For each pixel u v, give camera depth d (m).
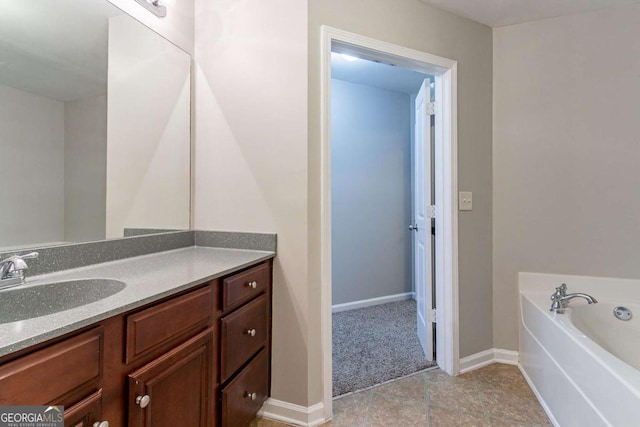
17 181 1.10
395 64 1.90
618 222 1.97
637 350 1.73
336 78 3.21
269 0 1.61
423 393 1.80
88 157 1.32
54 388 0.66
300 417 1.54
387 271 3.54
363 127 3.40
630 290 1.95
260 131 1.62
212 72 1.71
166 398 0.95
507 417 1.59
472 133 2.07
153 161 1.58
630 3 1.92
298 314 1.56
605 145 1.99
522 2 1.90
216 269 1.21
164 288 0.95
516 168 2.14
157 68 1.57
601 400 1.17
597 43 1.99
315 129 1.57
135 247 1.45
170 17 1.63
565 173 2.06
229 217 1.68
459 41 2.01
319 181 1.58
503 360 2.15
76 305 1.03
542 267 2.10
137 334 0.85
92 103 1.34
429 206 2.17
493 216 2.18
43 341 0.63
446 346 2.02
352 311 3.25
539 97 2.10
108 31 1.39
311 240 1.56
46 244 1.17
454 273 1.99
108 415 0.79
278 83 1.59
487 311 2.15
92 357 0.74
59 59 1.22
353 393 1.80
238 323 1.30
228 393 1.22
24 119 1.12
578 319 1.66
